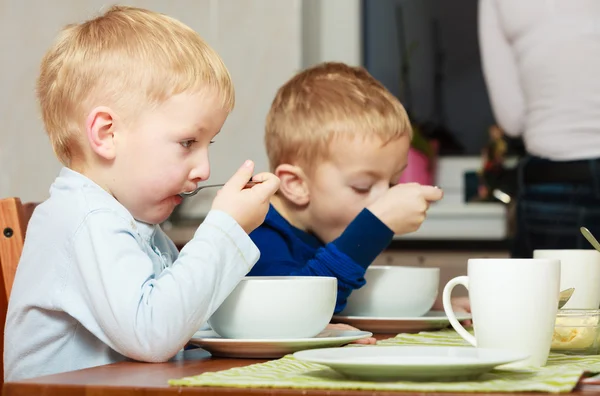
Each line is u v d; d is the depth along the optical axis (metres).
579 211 2.48
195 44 1.19
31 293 1.10
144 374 0.84
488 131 3.79
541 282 0.91
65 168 1.17
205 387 0.73
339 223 1.69
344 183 1.65
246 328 1.05
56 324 1.10
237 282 1.04
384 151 1.64
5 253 1.24
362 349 0.85
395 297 1.37
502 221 3.33
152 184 1.16
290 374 0.82
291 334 1.05
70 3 3.68
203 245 1.02
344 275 1.35
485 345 0.94
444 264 3.16
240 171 1.10
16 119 3.72
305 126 1.67
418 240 3.17
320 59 3.91
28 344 1.11
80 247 1.05
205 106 1.16
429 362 0.74
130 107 1.14
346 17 3.89
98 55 1.16
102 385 0.75
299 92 1.72
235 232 1.04
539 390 0.72
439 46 3.85
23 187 3.72
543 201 2.54
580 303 1.22
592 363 0.94
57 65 1.21
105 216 1.07
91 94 1.16
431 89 3.85
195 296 0.99
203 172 1.18
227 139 3.68
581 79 2.48
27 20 3.71
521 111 2.70
